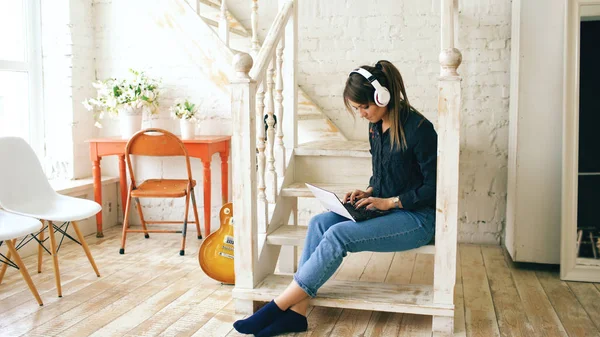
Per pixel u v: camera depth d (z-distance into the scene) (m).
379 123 2.78
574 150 3.44
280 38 3.31
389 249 2.72
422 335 2.66
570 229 3.46
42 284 3.33
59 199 3.40
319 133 4.41
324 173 3.59
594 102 3.44
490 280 3.48
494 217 4.30
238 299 2.90
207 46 4.09
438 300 2.70
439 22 4.28
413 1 4.30
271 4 4.59
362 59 4.43
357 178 3.53
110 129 4.77
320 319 2.85
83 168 4.68
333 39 4.46
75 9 4.48
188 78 4.59
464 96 4.23
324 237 2.69
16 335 2.62
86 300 3.08
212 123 4.60
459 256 4.01
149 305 3.01
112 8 4.65
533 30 3.53
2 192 3.12
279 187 3.36
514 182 3.66
